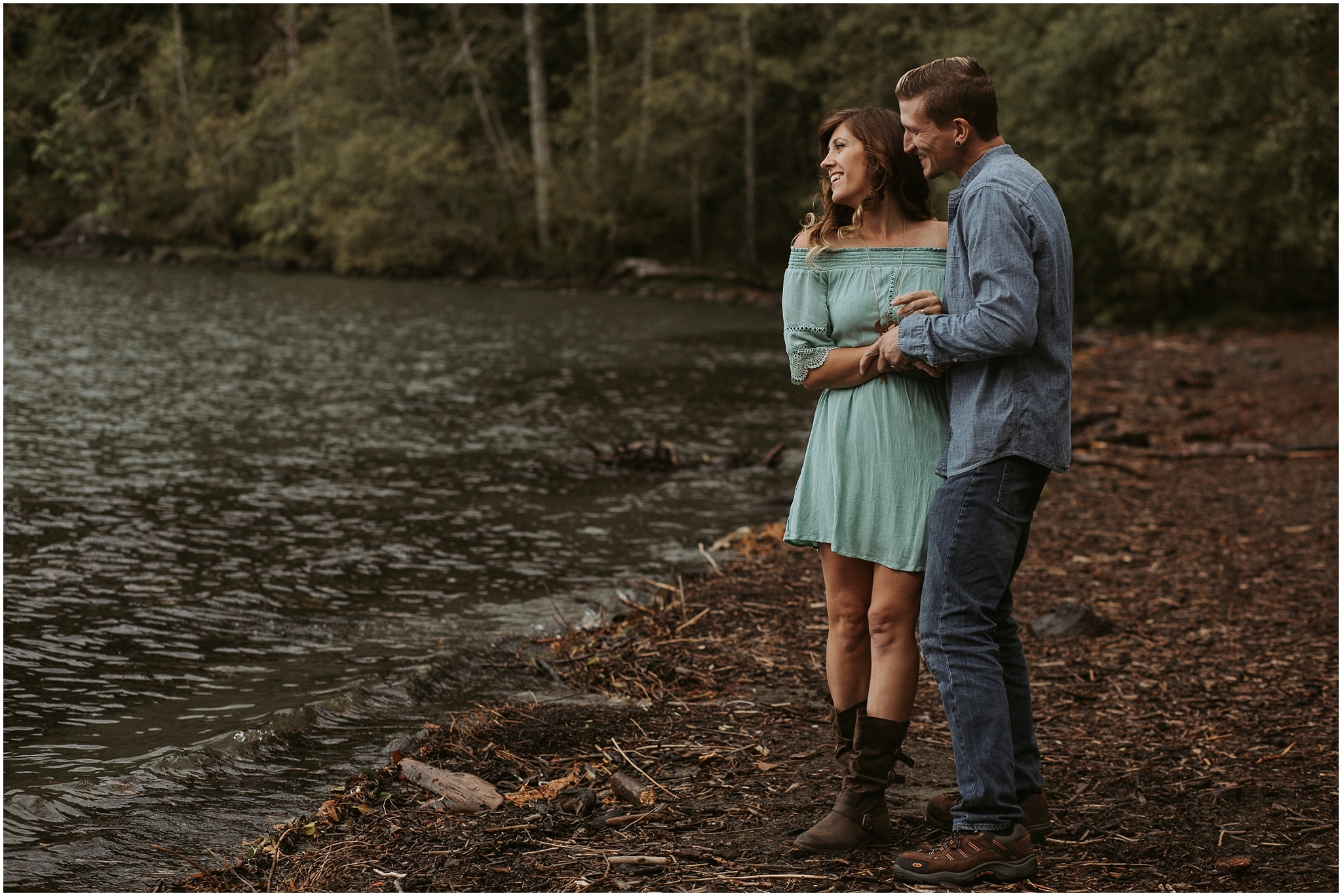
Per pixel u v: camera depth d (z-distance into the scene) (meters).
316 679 4.29
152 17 38.97
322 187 33.59
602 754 3.53
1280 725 3.80
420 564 5.97
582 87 33.12
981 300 2.52
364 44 33.59
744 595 5.46
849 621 2.90
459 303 24.66
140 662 4.46
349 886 2.69
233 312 20.20
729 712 3.96
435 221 32.50
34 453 8.20
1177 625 5.01
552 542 6.52
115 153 37.12
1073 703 4.08
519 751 3.57
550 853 2.82
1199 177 19.39
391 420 10.35
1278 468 8.87
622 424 10.68
